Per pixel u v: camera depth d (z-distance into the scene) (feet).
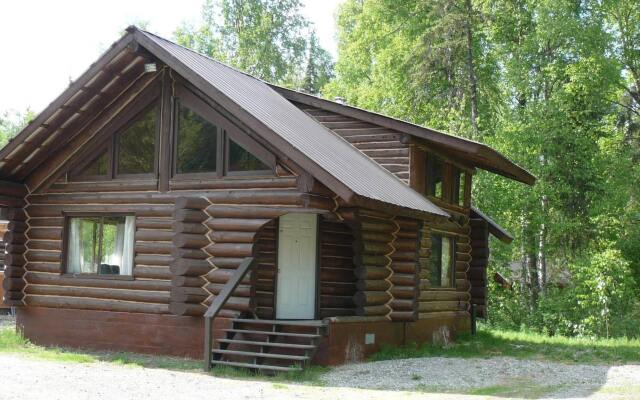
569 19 85.35
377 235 46.96
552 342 60.59
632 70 97.19
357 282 45.52
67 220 49.42
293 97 59.00
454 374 39.63
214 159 44.93
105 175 48.52
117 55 44.47
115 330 46.47
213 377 37.19
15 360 39.63
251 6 116.47
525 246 92.73
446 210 58.54
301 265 47.73
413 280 49.06
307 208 41.75
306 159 39.27
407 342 50.42
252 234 42.65
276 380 36.76
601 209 86.79
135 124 47.93
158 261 45.47
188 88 45.88
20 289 49.65
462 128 89.81
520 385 36.50
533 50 89.15
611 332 80.74
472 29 93.50
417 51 92.22
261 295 47.03
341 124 57.26
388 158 54.95
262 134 40.50
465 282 62.69
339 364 41.81
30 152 48.70
